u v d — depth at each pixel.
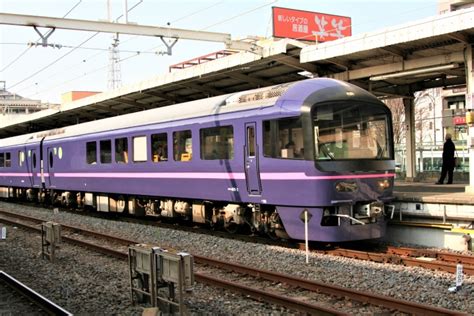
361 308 7.12
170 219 17.70
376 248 11.70
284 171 11.39
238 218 13.09
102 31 13.66
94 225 17.30
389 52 13.90
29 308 7.68
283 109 11.40
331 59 14.82
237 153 12.61
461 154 23.22
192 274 6.57
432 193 13.29
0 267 11.02
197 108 14.20
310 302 7.53
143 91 20.34
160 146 15.55
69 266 10.82
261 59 15.01
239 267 9.51
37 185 24.50
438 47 13.41
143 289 7.58
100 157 18.83
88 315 7.27
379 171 11.62
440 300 7.30
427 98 51.38
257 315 6.97
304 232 11.21
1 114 55.31
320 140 10.95
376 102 11.88
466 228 11.15
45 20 13.00
